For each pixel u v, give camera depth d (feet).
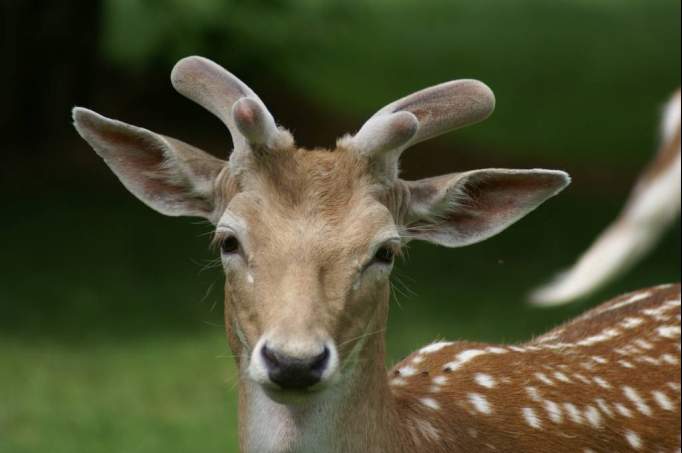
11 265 54.19
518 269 55.06
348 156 18.48
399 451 19.57
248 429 19.11
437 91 19.63
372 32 105.29
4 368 41.91
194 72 19.65
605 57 101.30
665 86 92.32
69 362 42.68
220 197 19.33
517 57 101.35
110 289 51.31
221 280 53.26
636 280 52.37
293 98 81.35
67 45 71.00
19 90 70.33
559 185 19.57
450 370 22.07
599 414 21.89
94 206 63.62
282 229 17.71
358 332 17.95
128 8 88.02
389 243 18.13
